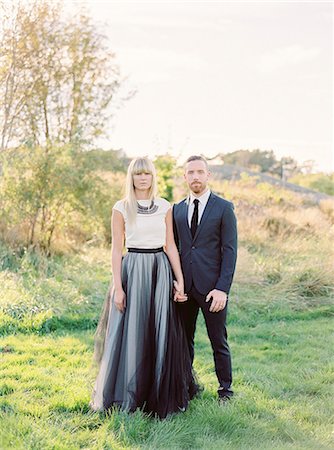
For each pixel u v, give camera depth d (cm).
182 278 462
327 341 680
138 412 433
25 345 618
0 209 1022
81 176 1058
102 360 455
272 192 1794
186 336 477
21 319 696
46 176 1026
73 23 1212
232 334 708
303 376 553
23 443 385
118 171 1263
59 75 1200
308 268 925
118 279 450
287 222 1373
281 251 1071
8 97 1150
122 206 457
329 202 1777
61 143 1112
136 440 406
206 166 468
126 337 445
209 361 585
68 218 1089
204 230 462
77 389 489
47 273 901
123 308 448
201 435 415
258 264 950
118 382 442
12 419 417
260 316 799
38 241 1038
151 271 451
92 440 404
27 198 1017
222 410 445
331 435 420
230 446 398
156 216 457
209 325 470
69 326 706
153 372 445
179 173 1480
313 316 809
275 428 427
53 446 385
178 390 448
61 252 1047
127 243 458
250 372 555
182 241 468
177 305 464
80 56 1212
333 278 912
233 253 461
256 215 1397
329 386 525
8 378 515
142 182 453
